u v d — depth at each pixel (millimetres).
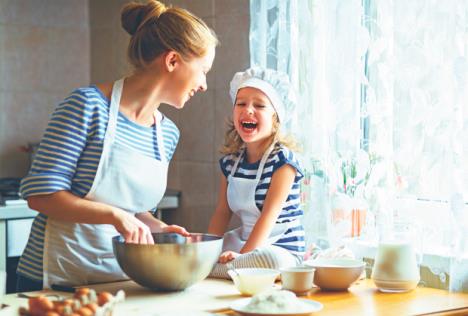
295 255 2092
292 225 2152
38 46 3398
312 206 2256
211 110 2781
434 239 1956
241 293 1685
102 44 3416
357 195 2117
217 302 1601
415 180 1986
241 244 2186
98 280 1833
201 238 1861
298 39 2295
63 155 1666
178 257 1619
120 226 1634
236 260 1868
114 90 1759
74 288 1727
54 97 3447
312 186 2252
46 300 1278
